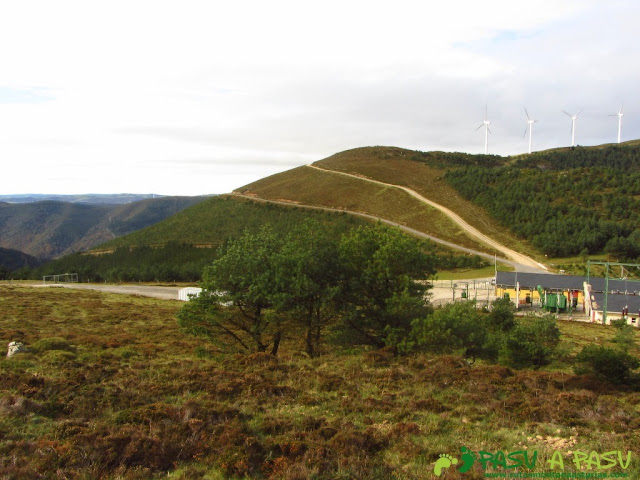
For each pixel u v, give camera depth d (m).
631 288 72.12
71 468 9.27
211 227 158.25
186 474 9.53
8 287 68.75
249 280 24.64
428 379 17.20
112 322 37.38
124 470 9.43
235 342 25.28
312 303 24.73
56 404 12.75
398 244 24.39
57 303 48.81
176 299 66.00
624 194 140.88
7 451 9.86
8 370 16.06
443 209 154.50
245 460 9.88
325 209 162.88
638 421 13.14
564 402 14.71
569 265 103.88
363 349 23.66
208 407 13.17
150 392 14.50
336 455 10.33
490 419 13.38
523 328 26.62
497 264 108.19
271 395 15.01
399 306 22.91
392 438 11.64
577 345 36.88
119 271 110.50
